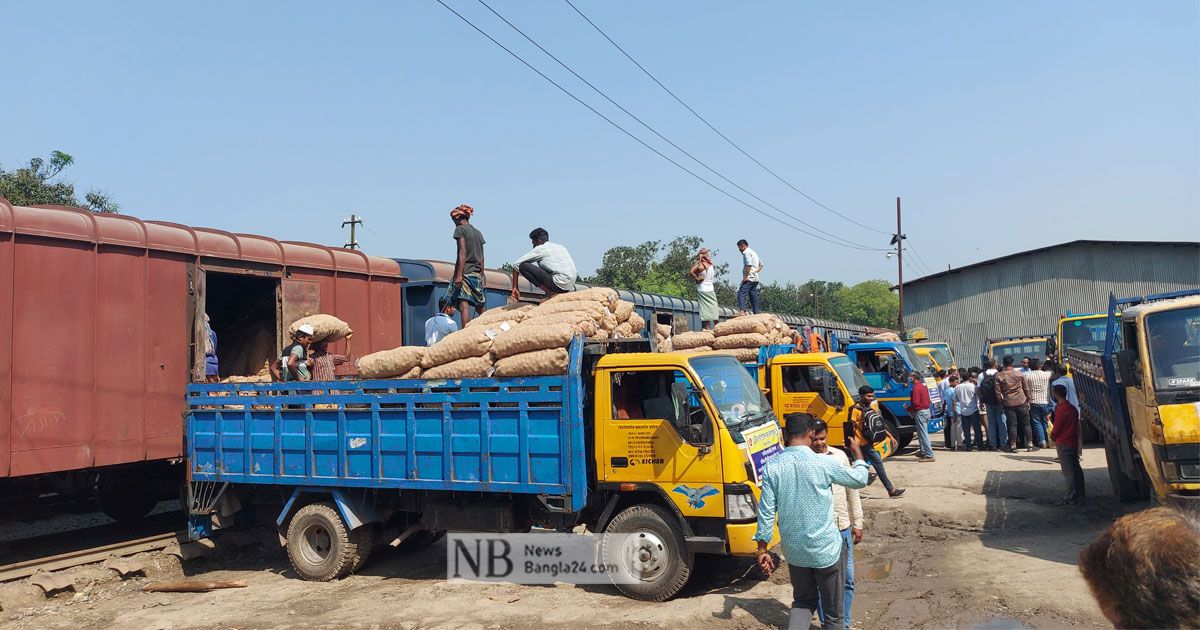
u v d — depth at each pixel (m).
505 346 7.90
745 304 17.08
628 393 7.69
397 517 9.35
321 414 8.95
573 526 7.79
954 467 14.31
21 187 25.70
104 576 8.92
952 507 10.80
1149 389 6.96
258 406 9.44
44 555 9.94
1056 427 10.71
